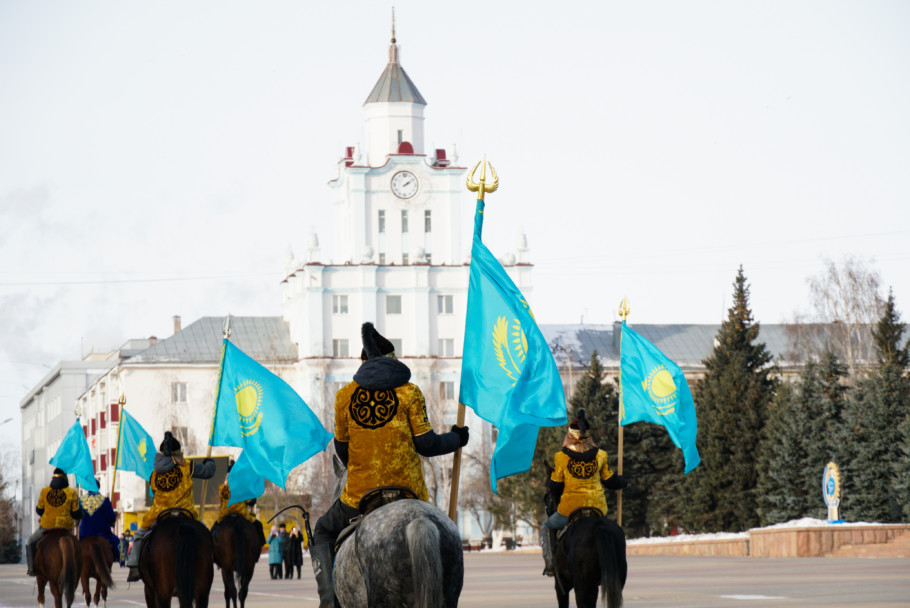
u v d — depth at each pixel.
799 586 52.22
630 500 145.50
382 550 17.12
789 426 123.81
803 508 121.38
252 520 45.41
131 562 33.09
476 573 81.38
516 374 23.91
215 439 40.50
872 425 115.56
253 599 56.34
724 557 99.44
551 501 31.16
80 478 61.31
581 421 29.91
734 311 143.62
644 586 54.81
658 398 37.97
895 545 89.75
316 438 39.41
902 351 143.38
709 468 134.12
